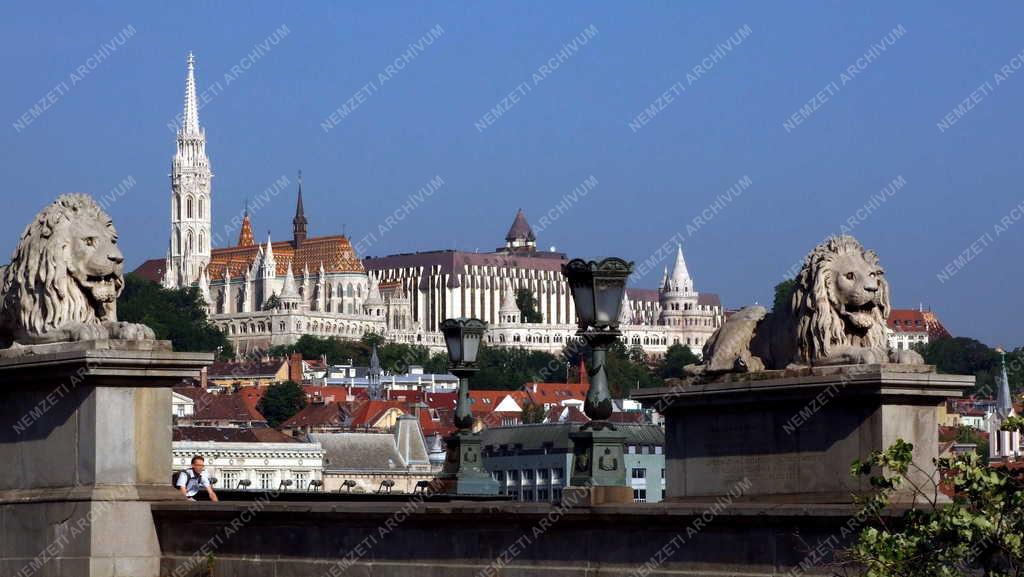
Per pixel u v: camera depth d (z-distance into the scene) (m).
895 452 31.64
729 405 44.25
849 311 43.75
